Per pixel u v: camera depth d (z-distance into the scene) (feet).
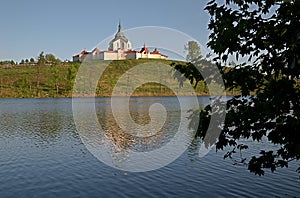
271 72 19.69
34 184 51.01
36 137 96.07
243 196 45.09
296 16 17.34
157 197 45.16
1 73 400.26
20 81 345.92
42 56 401.70
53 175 55.67
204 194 46.11
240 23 19.16
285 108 18.78
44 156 70.13
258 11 20.17
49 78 382.22
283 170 54.95
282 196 44.83
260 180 51.16
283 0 17.24
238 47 20.07
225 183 50.49
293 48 17.80
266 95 18.78
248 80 20.45
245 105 21.21
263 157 23.12
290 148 19.42
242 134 21.38
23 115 164.76
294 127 19.02
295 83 18.72
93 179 53.36
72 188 49.11
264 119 20.30
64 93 328.70
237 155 67.67
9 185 50.52
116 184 50.78
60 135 99.45
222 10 20.59
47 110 192.24
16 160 66.39
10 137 96.37
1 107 215.10
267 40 19.25
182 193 46.52
